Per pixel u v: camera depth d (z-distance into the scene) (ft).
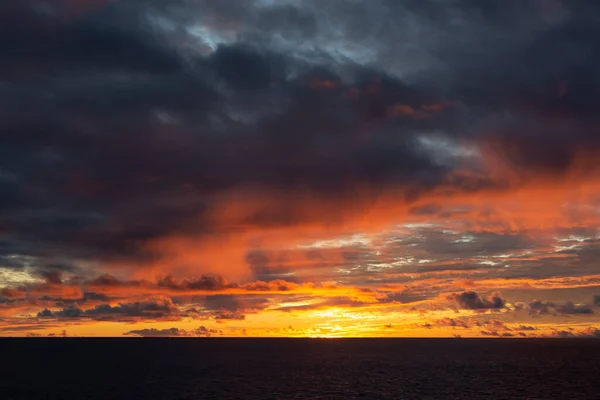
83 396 328.08
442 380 409.69
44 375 451.53
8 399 319.27
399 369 511.81
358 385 379.55
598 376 437.17
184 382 398.62
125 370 499.92
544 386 371.76
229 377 434.30
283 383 392.27
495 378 423.23
